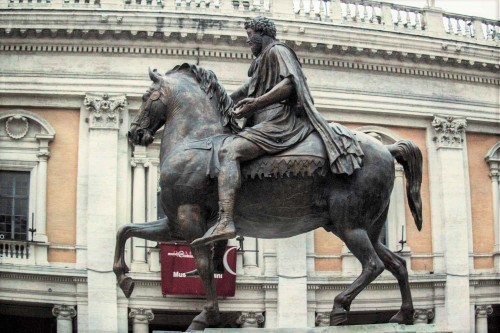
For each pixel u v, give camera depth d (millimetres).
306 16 27141
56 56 25641
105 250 24656
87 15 24984
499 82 29625
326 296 26219
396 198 27609
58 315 24719
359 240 7031
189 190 6922
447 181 28172
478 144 29422
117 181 25266
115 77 25594
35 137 25516
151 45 25703
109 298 24469
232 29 25625
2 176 25609
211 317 6934
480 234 28812
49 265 24750
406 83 28250
